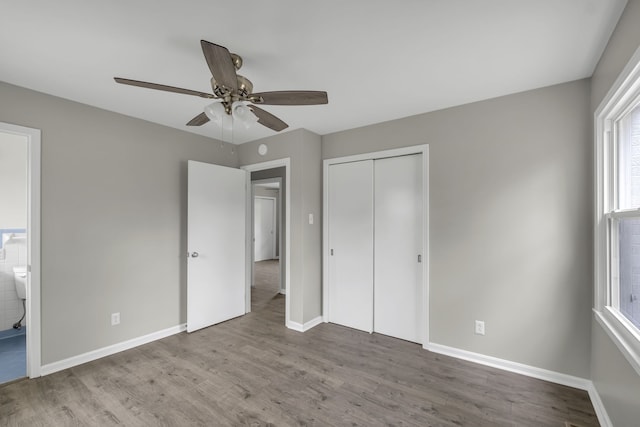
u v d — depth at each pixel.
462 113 2.71
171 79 2.21
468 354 2.68
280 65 2.04
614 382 1.68
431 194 2.87
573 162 2.25
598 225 1.97
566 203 2.27
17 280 3.36
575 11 1.50
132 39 1.73
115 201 2.87
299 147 3.42
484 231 2.60
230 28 1.64
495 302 2.55
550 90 2.33
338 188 3.58
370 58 1.96
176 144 3.39
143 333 3.07
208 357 2.76
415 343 3.06
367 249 3.36
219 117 1.85
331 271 3.65
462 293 2.71
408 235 3.12
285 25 1.61
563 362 2.29
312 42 1.77
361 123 3.25
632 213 1.48
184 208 3.46
